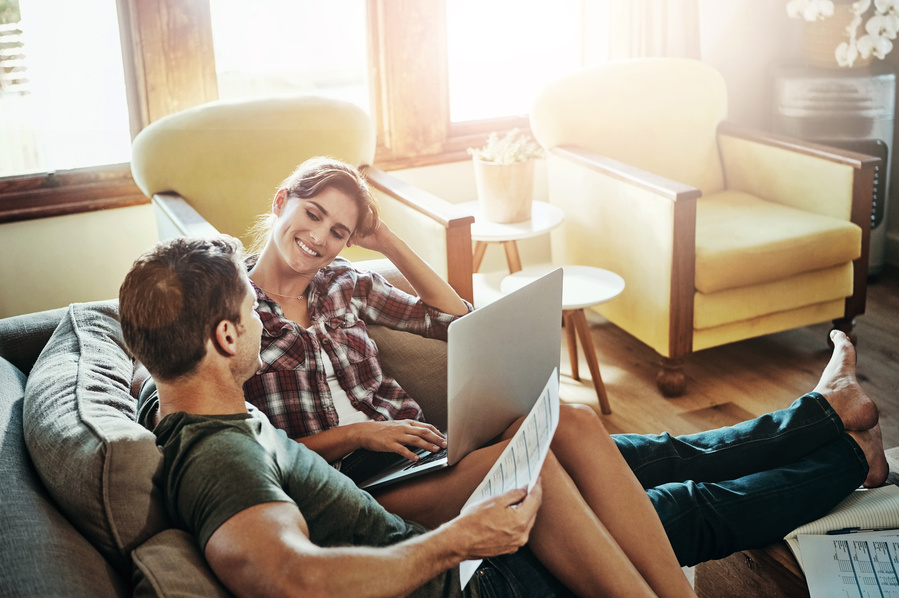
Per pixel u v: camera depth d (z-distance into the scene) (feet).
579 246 10.02
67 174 9.09
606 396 8.57
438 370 5.80
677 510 4.88
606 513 4.42
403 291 5.96
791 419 5.42
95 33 8.94
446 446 4.87
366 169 9.08
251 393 4.87
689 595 4.30
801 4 11.07
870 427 5.41
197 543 3.45
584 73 10.16
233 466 3.36
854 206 9.25
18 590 2.98
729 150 10.67
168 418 3.65
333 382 5.19
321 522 3.77
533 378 5.05
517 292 4.68
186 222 7.26
